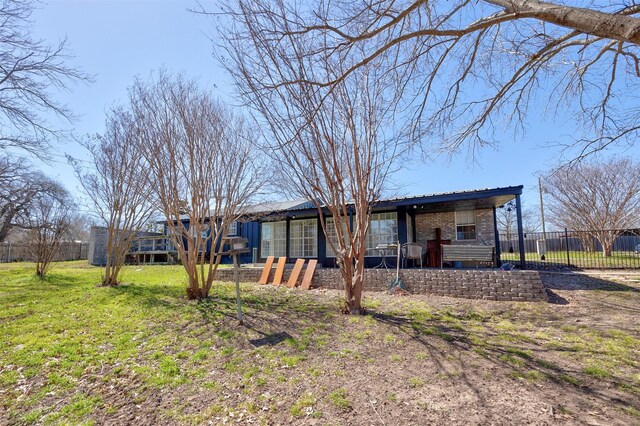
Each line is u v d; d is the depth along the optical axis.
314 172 5.46
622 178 15.98
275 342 4.74
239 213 8.66
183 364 4.16
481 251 9.10
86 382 3.78
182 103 7.48
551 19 2.61
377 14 3.47
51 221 11.99
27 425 3.03
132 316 6.21
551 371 3.55
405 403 3.04
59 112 8.13
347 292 5.98
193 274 7.57
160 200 7.85
